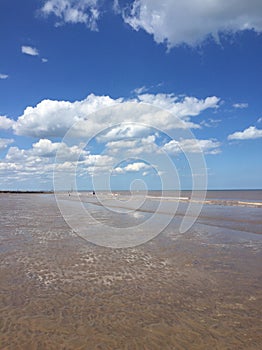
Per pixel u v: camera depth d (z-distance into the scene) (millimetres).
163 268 10352
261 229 17797
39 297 7672
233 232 17141
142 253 12531
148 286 8539
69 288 8336
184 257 11805
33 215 26500
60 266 10500
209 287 8438
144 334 5852
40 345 5430
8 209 32938
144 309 6988
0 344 5465
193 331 5965
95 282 8859
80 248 13352
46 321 6355
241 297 7680
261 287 8375
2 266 10391
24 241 14680
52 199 57312
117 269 10211
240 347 5367
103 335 5805
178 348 5363
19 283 8711
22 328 6051
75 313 6754
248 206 34344
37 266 10438
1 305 7168
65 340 5609
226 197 64188
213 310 6922
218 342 5547
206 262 11039
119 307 7098
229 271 9891
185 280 9055
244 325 6184
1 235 16219
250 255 11891
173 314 6727
